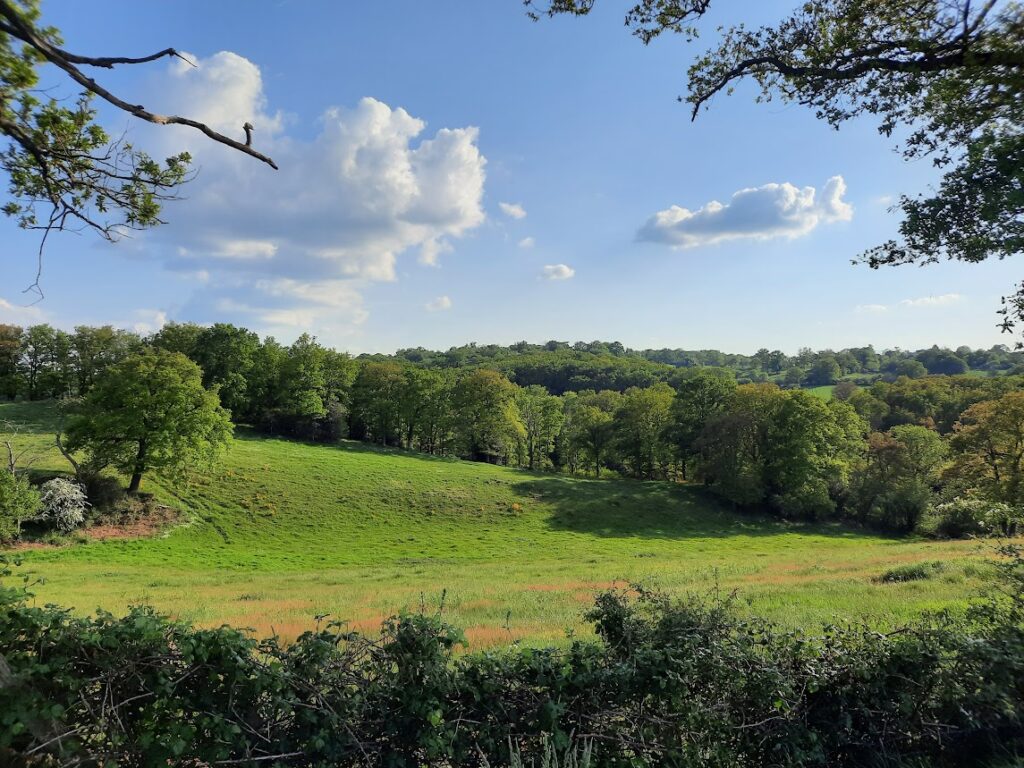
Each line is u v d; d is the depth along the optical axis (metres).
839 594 15.85
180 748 3.59
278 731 3.97
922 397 80.06
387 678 4.17
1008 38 5.34
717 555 42.41
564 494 64.31
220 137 4.54
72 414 48.50
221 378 74.94
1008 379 68.25
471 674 4.30
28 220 5.41
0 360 72.31
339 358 86.31
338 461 66.38
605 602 5.06
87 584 26.72
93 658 3.80
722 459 64.81
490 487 64.00
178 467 44.53
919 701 4.78
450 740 4.04
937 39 5.84
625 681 4.36
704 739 4.50
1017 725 4.62
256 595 23.42
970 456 46.31
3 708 3.51
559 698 4.27
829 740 4.74
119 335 75.81
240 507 49.44
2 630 3.77
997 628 5.04
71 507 38.72
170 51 4.17
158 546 40.03
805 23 6.83
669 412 75.69
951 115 6.44
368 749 4.01
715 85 7.57
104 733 3.81
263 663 4.02
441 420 84.12
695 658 4.53
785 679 4.61
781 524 61.47
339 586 26.89
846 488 63.34
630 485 70.00
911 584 16.33
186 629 3.97
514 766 3.74
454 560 40.97
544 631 13.70
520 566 35.84
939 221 6.62
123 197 5.50
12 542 35.62
